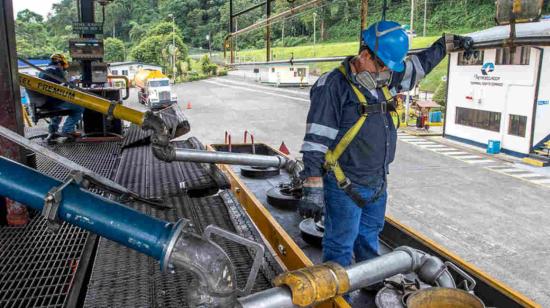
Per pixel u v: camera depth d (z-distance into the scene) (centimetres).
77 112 630
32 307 205
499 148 1681
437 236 860
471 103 1820
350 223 239
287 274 168
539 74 1515
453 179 1310
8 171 147
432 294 195
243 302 154
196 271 140
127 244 144
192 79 5944
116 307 201
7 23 280
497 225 923
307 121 225
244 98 3669
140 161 496
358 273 189
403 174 1367
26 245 272
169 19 8162
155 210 330
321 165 220
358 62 232
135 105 3622
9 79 283
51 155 167
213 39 7706
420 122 2206
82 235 288
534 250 793
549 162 1491
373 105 226
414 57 257
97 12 4438
